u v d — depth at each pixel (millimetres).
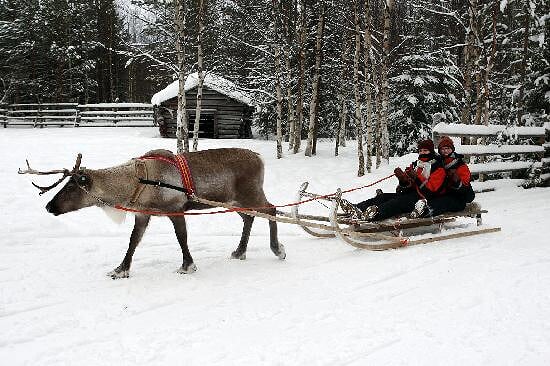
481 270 6457
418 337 4633
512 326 4812
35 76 35250
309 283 6148
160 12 14266
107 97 44062
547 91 15016
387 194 8219
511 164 12914
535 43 16453
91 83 36625
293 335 4707
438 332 4719
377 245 7434
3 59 33969
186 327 4883
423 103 20391
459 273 6371
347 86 19703
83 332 4758
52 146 16953
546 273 6277
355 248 7746
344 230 7324
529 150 13023
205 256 7414
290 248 7859
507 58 19359
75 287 5945
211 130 26344
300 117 17578
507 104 18953
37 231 8547
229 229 9133
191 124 24797
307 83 19109
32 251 7395
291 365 4156
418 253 7258
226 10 16281
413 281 6129
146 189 6332
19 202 10211
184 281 6195
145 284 6078
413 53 19391
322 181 13203
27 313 5164
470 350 4367
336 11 16422
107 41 38812
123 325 4922
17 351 4371
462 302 5418
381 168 14641
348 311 5258
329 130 24891
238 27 16781
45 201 10406
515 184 13195
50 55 33656
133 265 6867
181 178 6484
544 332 4668
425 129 20500
